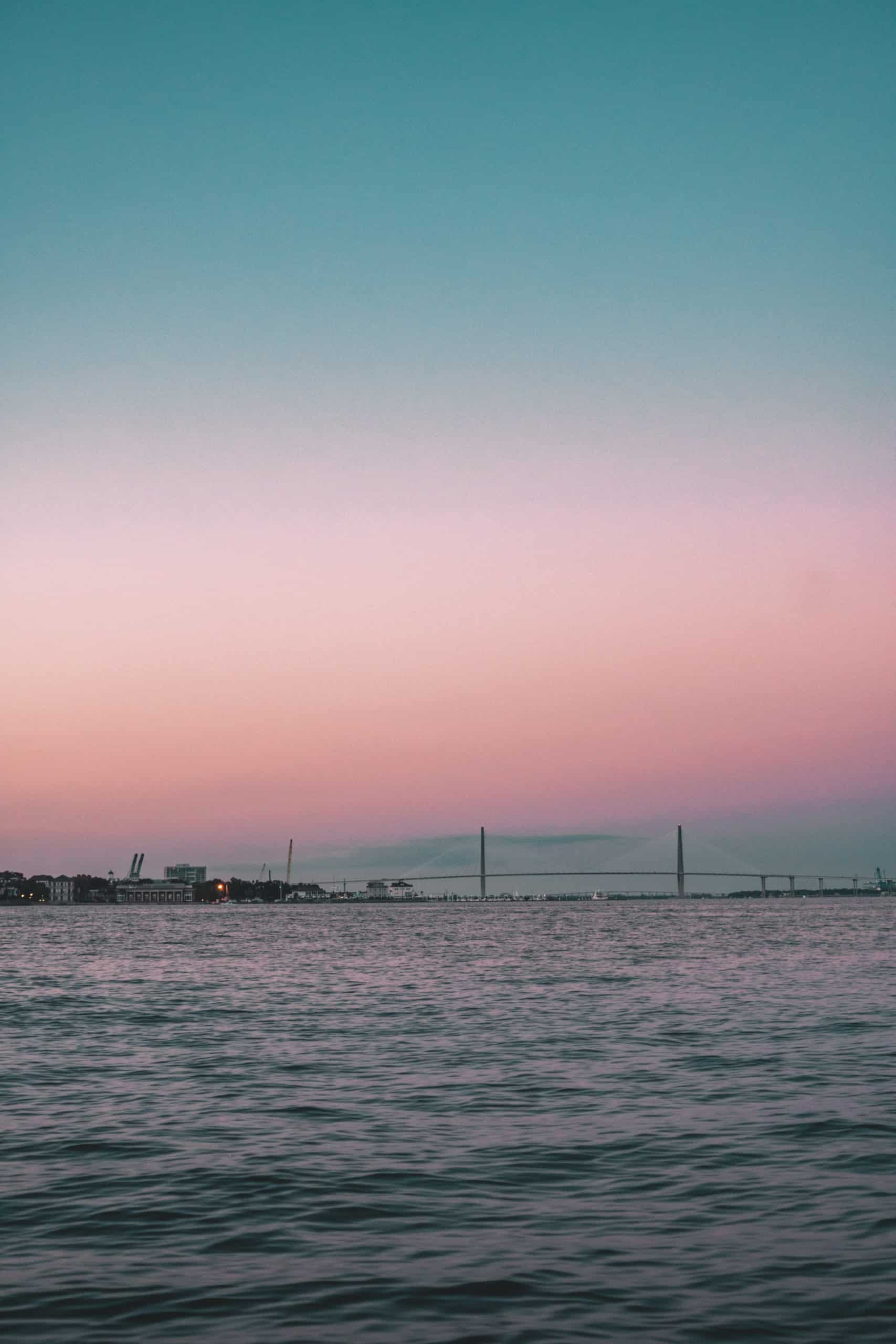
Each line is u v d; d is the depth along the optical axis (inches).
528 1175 765.3
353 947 4357.8
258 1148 855.7
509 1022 1668.3
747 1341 477.1
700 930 5777.6
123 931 7003.0
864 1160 791.7
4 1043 1485.0
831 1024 1584.6
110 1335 492.4
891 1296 526.6
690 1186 729.6
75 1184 752.3
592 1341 479.5
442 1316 511.2
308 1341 482.9
